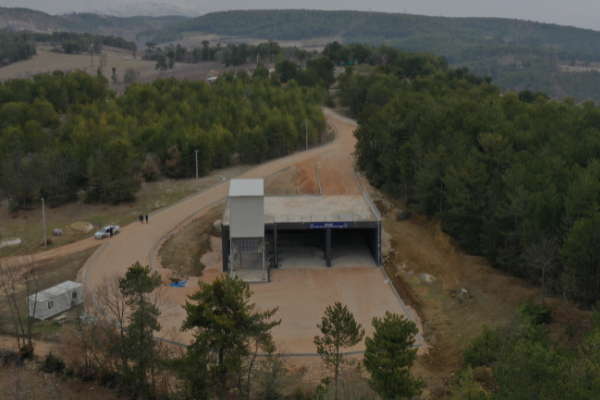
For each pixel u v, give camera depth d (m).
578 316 53.72
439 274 70.31
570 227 59.50
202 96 159.50
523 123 90.06
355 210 82.00
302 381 48.25
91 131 125.06
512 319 51.19
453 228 77.44
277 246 81.88
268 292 68.31
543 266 56.69
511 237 68.06
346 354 53.34
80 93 173.38
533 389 33.31
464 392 39.81
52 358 50.38
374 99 151.00
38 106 146.88
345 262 77.81
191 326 42.41
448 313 61.22
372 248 79.56
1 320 58.12
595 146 74.00
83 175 104.56
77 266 73.06
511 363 36.06
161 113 146.62
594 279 56.91
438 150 82.50
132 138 123.00
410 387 38.00
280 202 86.38
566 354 44.47
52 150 104.94
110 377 48.50
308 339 56.81
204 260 78.12
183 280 70.38
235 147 124.00
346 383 45.75
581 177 60.62
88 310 54.50
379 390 38.97
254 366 49.62
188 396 41.88
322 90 178.50
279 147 130.38
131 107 151.75
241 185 74.12
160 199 101.81
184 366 41.38
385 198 96.19
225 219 76.44
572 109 108.44
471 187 75.81
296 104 149.88
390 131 99.94
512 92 163.00
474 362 47.69
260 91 161.12
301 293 68.06
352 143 138.12
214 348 43.19
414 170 90.38
